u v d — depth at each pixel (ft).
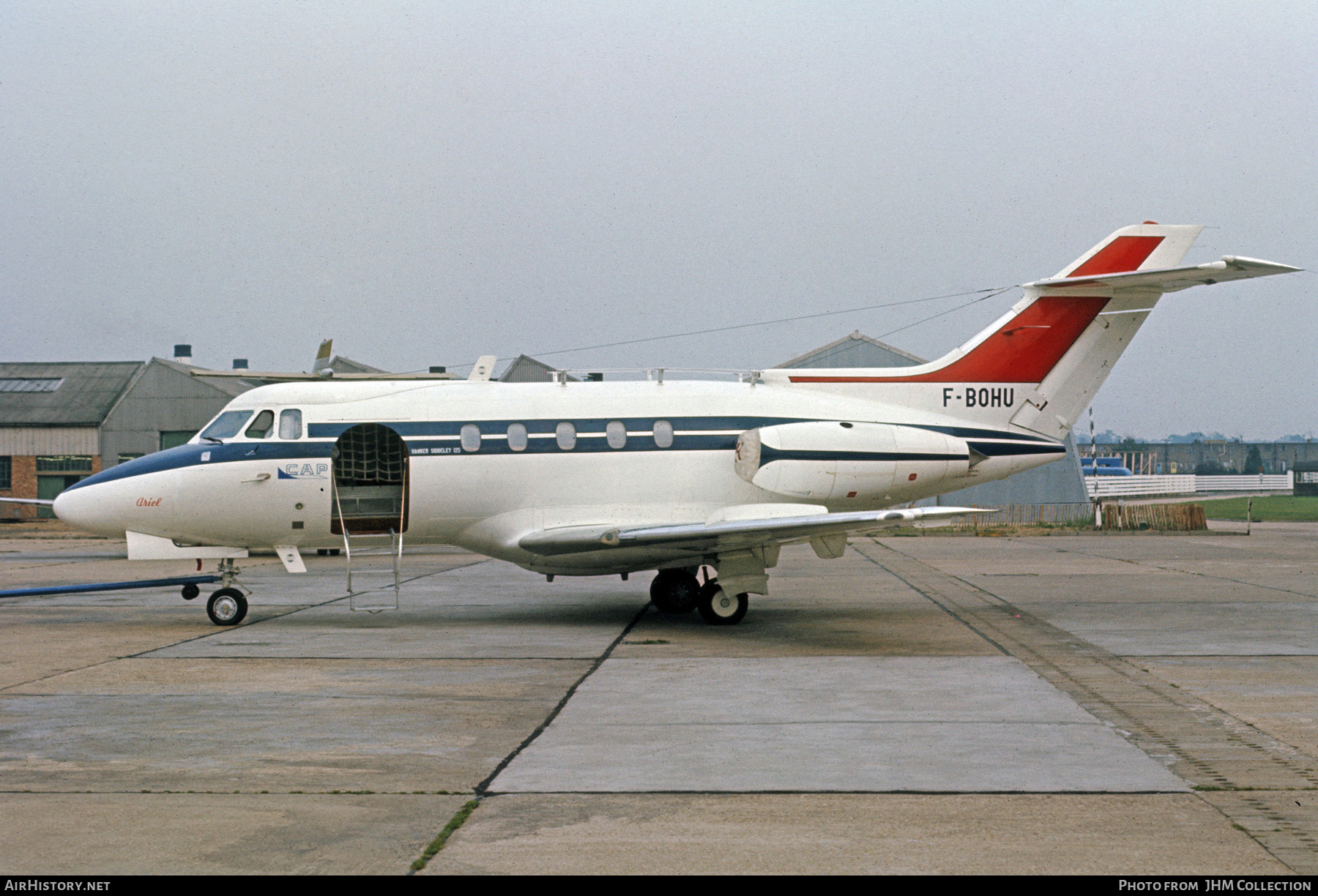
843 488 52.85
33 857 19.88
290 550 54.03
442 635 48.14
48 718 31.32
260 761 26.43
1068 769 25.35
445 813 22.29
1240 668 38.96
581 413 53.42
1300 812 22.15
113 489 51.39
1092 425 157.07
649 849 20.12
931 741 28.14
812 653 42.63
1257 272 52.24
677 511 53.21
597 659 41.42
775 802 22.90
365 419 52.54
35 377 181.37
